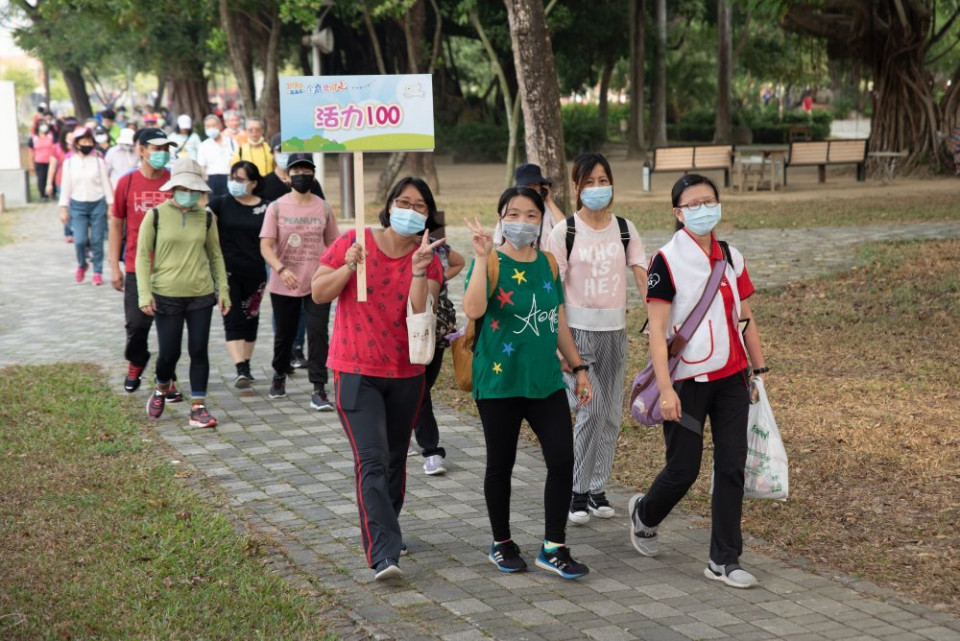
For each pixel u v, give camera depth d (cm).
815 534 561
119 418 794
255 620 454
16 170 2844
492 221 2067
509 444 505
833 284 1277
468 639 436
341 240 508
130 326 840
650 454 710
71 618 454
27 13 4391
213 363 1002
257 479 664
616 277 575
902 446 700
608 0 4547
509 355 493
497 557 515
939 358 930
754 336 517
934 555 528
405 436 525
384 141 534
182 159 767
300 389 906
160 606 469
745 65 5247
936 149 2789
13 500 607
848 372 896
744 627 448
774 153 2544
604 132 4769
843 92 6800
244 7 2620
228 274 882
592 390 581
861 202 2175
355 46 4434
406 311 504
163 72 4738
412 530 577
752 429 516
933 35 2920
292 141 534
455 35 4744
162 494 625
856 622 453
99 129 2412
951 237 1616
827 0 2797
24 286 1474
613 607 471
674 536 568
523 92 1277
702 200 489
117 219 837
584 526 588
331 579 503
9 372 947
